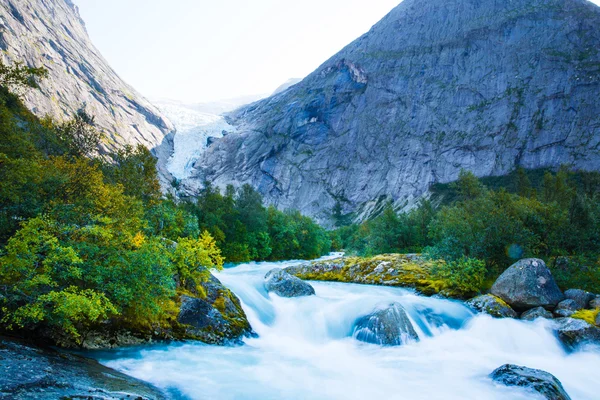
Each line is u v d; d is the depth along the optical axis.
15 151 18.30
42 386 7.69
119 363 11.30
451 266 24.06
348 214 174.75
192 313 14.25
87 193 16.80
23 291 10.85
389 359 13.86
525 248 25.05
